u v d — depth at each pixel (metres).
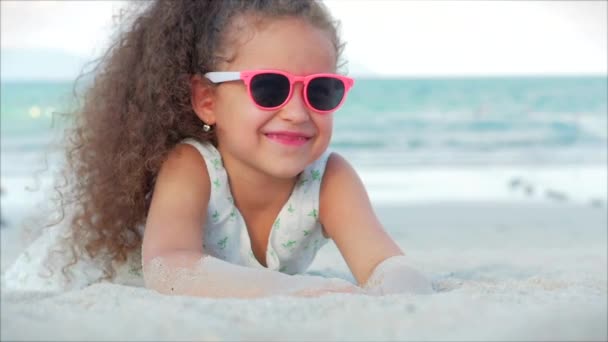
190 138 2.86
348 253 2.81
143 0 3.05
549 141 16.23
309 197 2.89
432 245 5.50
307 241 3.02
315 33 2.73
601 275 3.46
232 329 1.58
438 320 1.61
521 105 22.97
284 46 2.67
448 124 18.98
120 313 1.68
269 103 2.64
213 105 2.82
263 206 2.88
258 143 2.69
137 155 2.85
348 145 15.73
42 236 3.21
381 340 1.53
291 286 2.24
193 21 2.86
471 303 1.74
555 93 25.62
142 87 2.90
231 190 2.83
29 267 3.17
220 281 2.26
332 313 1.71
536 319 1.58
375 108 22.78
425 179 10.91
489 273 3.70
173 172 2.74
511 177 11.16
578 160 13.39
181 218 2.63
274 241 2.92
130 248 2.95
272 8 2.70
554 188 9.98
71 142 3.13
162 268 2.38
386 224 6.94
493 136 17.02
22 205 7.82
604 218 7.32
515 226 6.77
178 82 2.85
